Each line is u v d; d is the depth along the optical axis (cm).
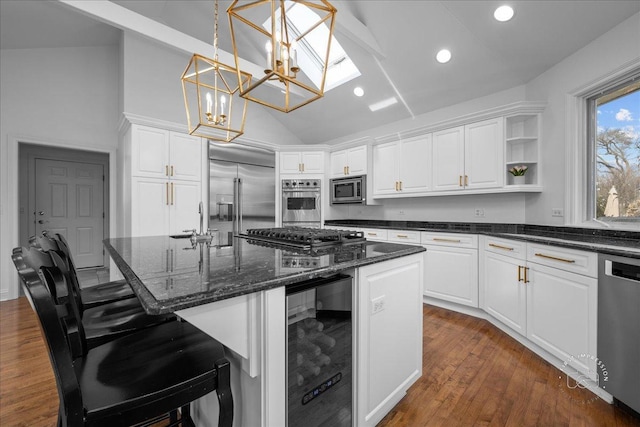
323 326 118
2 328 259
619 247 162
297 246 162
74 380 69
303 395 111
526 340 228
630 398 148
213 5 355
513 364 201
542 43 257
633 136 216
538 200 293
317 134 534
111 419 73
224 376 90
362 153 436
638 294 145
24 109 357
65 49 385
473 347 226
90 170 493
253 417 100
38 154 447
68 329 95
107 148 413
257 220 450
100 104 409
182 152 378
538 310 211
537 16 238
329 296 120
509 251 242
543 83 286
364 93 408
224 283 87
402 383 156
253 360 95
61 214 467
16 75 352
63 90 383
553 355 198
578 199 252
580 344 176
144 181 346
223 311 89
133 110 373
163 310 71
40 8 293
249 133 495
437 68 328
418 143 372
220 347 104
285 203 473
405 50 322
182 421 133
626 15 205
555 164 272
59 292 93
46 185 454
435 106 380
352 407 129
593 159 248
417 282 166
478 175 315
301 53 416
